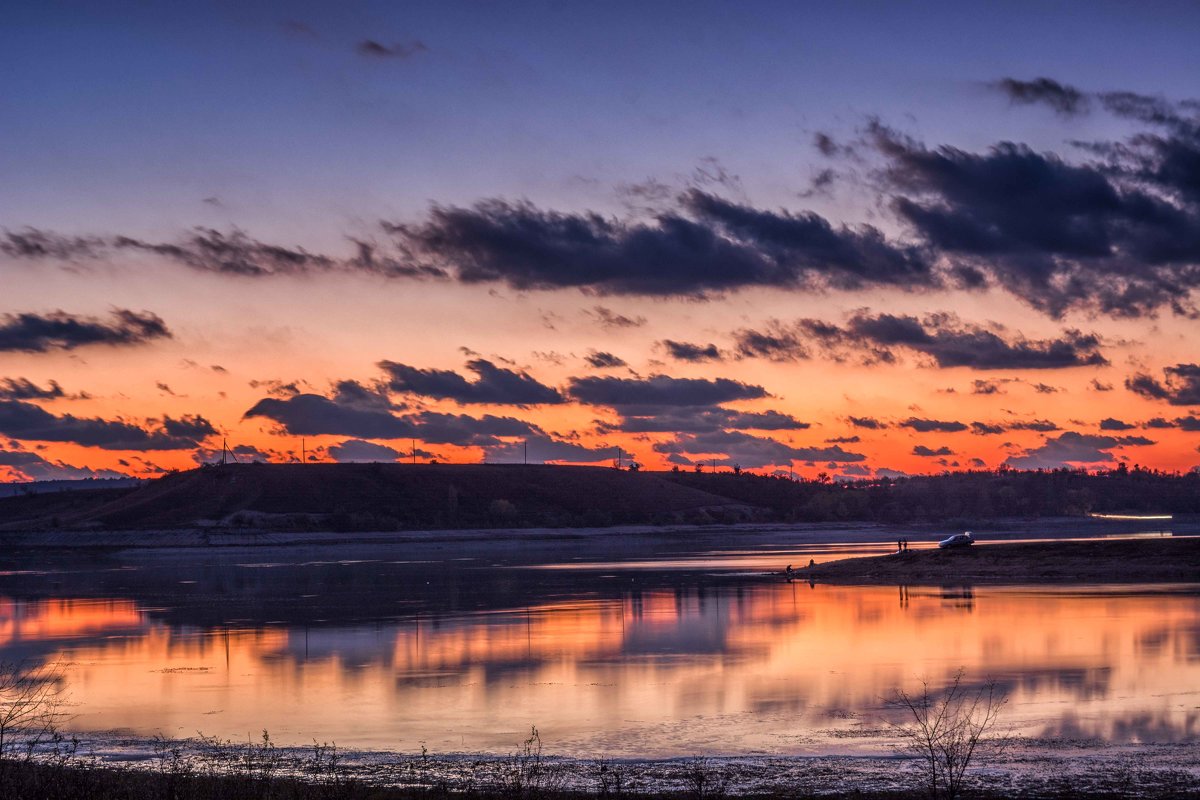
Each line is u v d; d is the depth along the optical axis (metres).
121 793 23.28
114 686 44.12
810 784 26.30
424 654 52.19
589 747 31.62
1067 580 84.62
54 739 32.78
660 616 67.06
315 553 195.00
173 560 177.75
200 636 61.91
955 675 42.00
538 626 63.03
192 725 35.94
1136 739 30.52
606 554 166.88
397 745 32.41
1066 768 27.19
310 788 24.73
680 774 27.69
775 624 60.88
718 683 41.88
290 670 47.94
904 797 24.72
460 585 99.56
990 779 26.25
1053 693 37.62
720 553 162.12
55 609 82.56
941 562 96.56
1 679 45.94
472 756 30.61
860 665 45.22
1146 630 53.12
